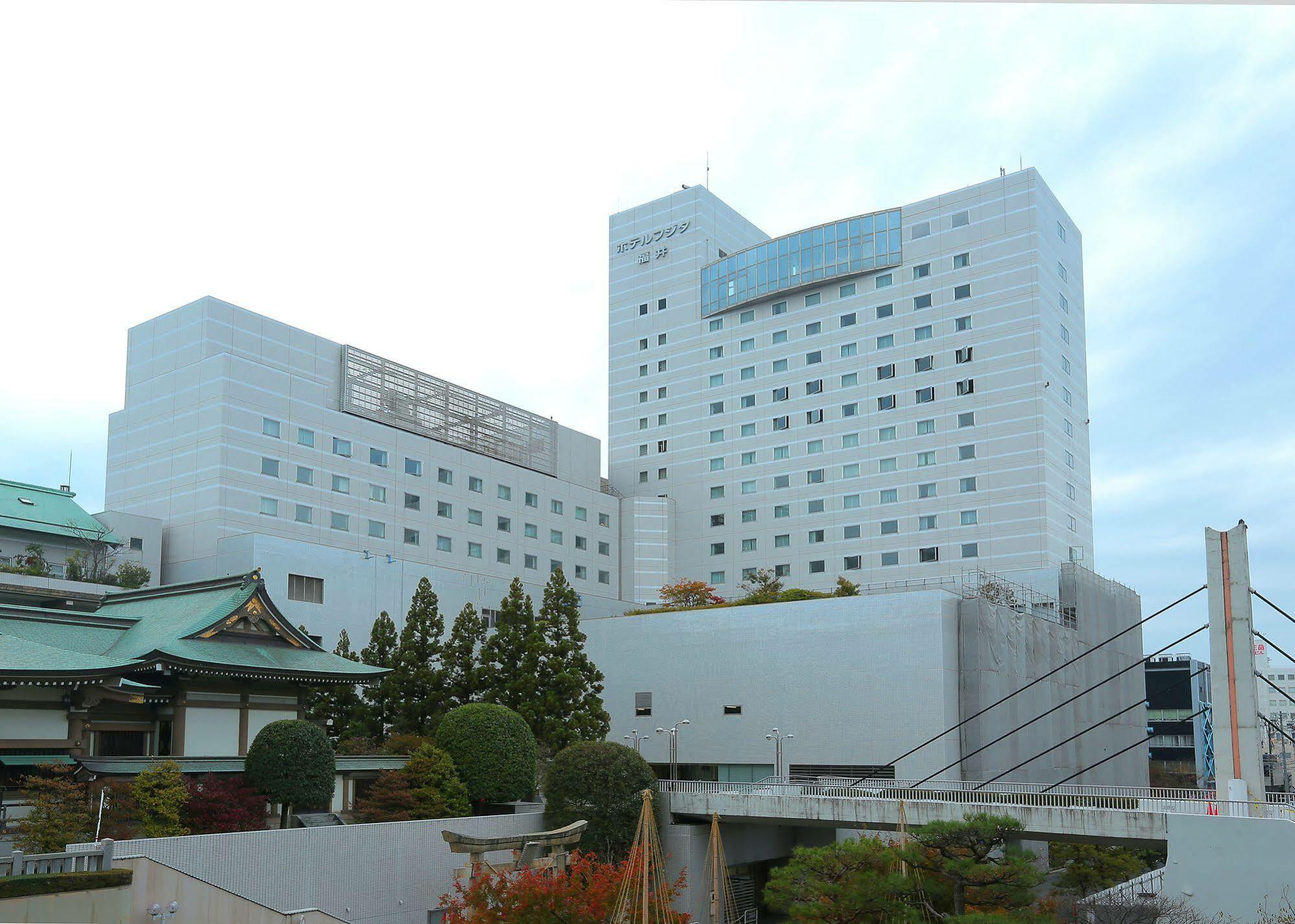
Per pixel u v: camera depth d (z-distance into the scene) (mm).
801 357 125062
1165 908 41812
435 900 51500
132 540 88688
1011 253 113438
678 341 135000
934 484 113625
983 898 43031
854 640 81500
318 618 83625
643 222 140750
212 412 90562
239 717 52500
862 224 122375
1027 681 85750
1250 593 50344
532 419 121125
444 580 94562
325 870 46812
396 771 55156
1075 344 119562
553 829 56875
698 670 88125
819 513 120188
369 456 100375
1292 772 157500
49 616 53656
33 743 44938
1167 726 155750
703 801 59469
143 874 34656
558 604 70312
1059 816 48719
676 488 131250
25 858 32062
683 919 41344
